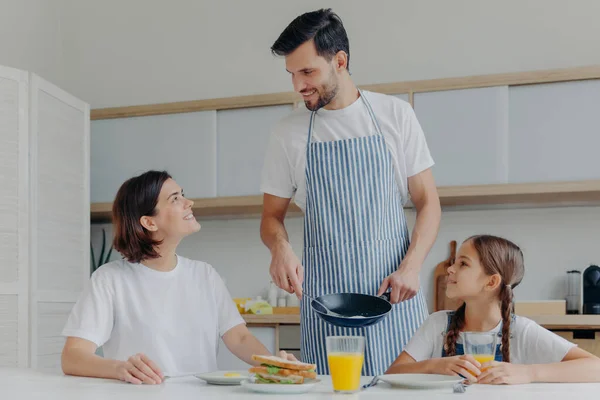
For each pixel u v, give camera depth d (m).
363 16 3.92
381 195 2.14
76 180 3.79
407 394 1.28
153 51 4.28
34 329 3.38
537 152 3.33
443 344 1.92
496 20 3.74
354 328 2.05
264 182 2.28
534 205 3.63
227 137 3.78
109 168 3.96
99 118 3.99
